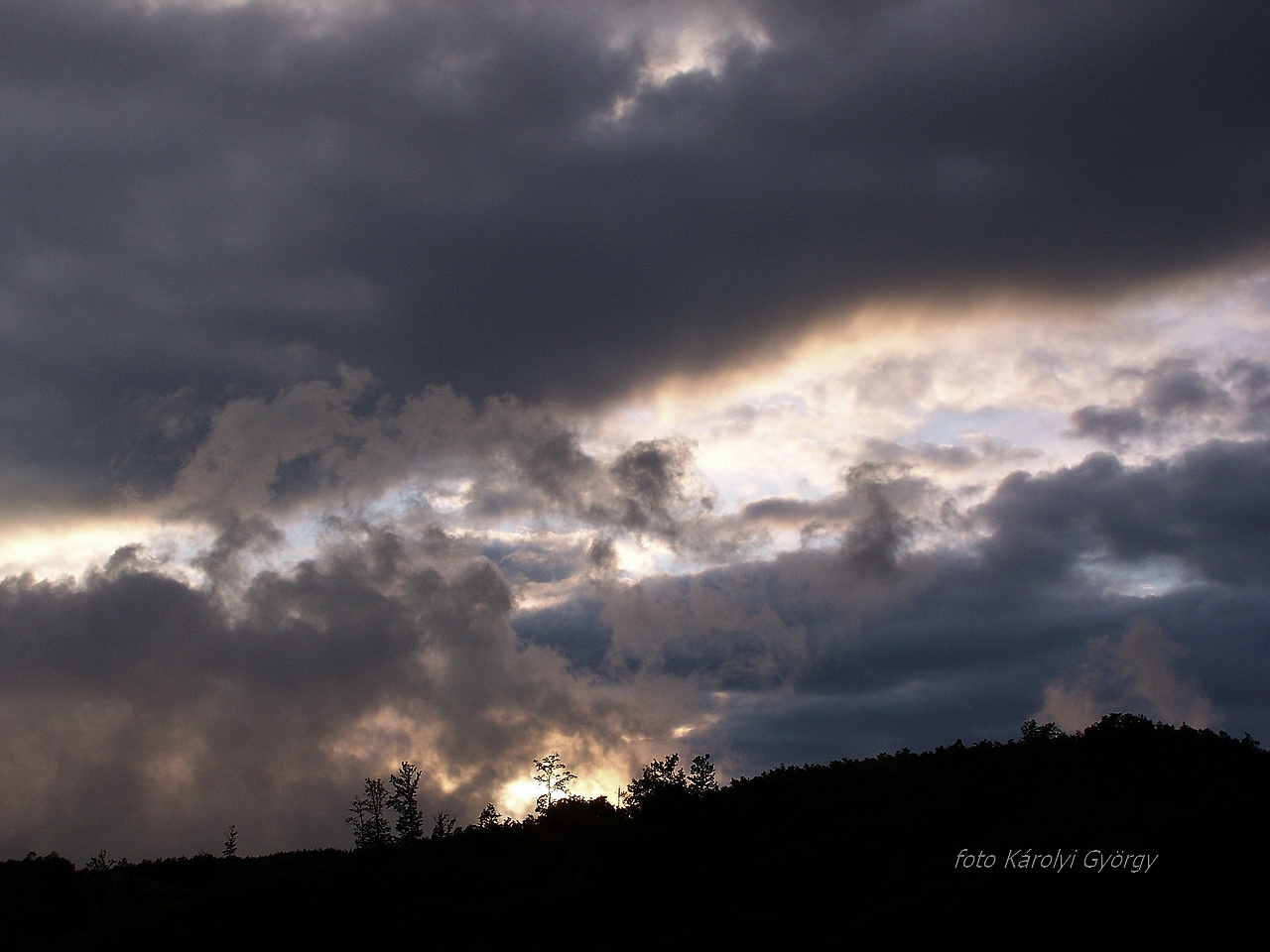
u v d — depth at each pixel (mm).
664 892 36531
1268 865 27172
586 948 33531
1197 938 24531
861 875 34062
